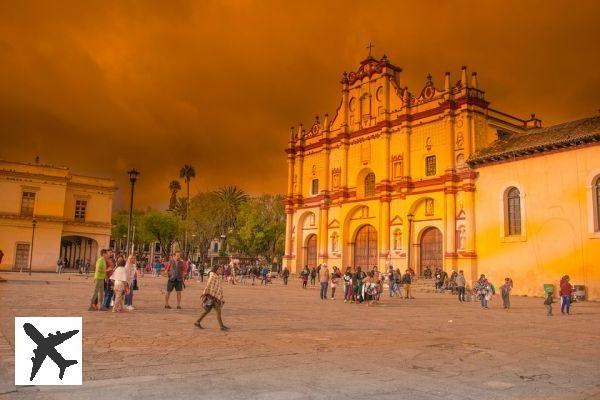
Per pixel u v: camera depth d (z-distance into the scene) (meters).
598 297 28.12
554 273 30.55
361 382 7.04
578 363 8.98
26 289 23.41
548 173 31.56
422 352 9.77
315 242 51.69
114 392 6.12
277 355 9.00
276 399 6.00
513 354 9.80
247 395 6.15
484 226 35.22
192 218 74.69
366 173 46.72
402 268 41.12
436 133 39.94
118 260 16.00
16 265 52.53
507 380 7.48
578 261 29.36
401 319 16.66
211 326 12.95
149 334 11.09
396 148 43.44
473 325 15.27
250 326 13.19
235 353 9.09
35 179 54.34
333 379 7.18
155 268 51.38
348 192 47.78
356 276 24.64
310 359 8.69
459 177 37.50
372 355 9.27
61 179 55.41
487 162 35.31
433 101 40.62
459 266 36.34
